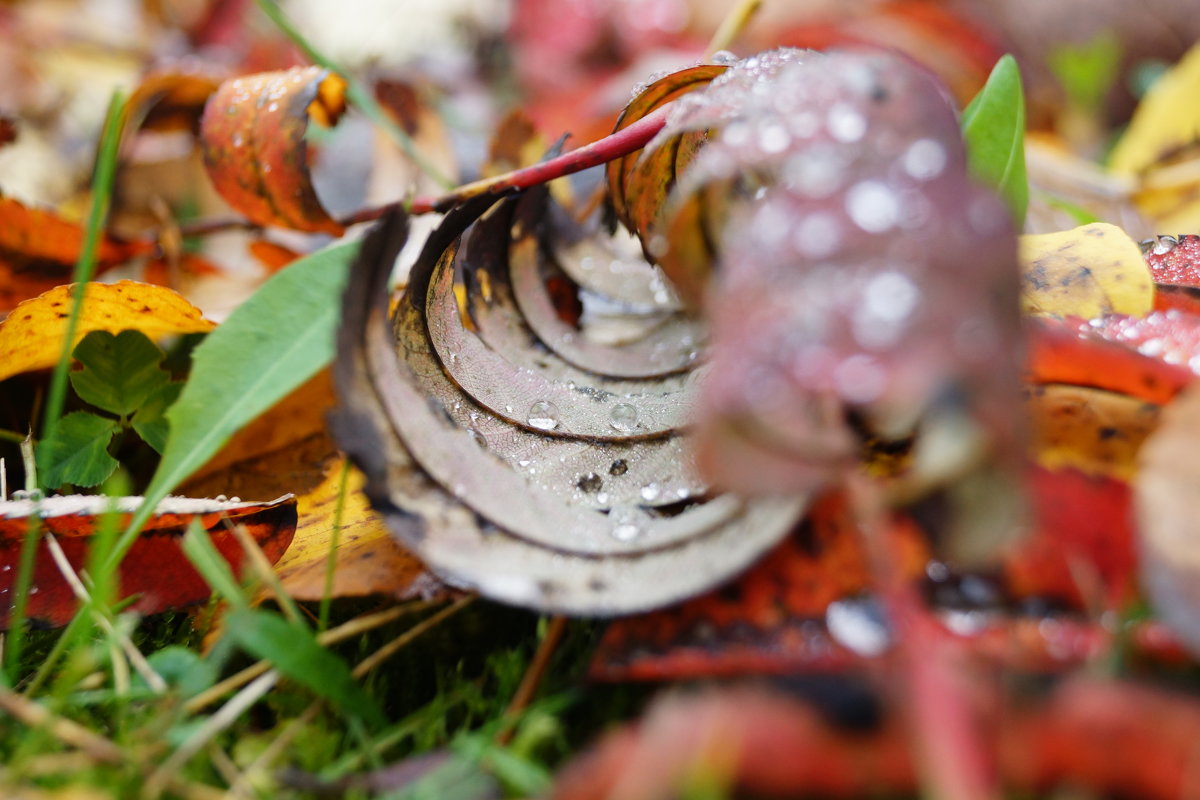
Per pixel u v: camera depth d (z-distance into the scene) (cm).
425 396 20
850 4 52
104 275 28
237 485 24
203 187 36
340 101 26
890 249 18
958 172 19
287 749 20
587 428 21
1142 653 19
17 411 26
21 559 21
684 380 22
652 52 55
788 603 19
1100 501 19
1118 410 20
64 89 48
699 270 22
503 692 21
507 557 19
